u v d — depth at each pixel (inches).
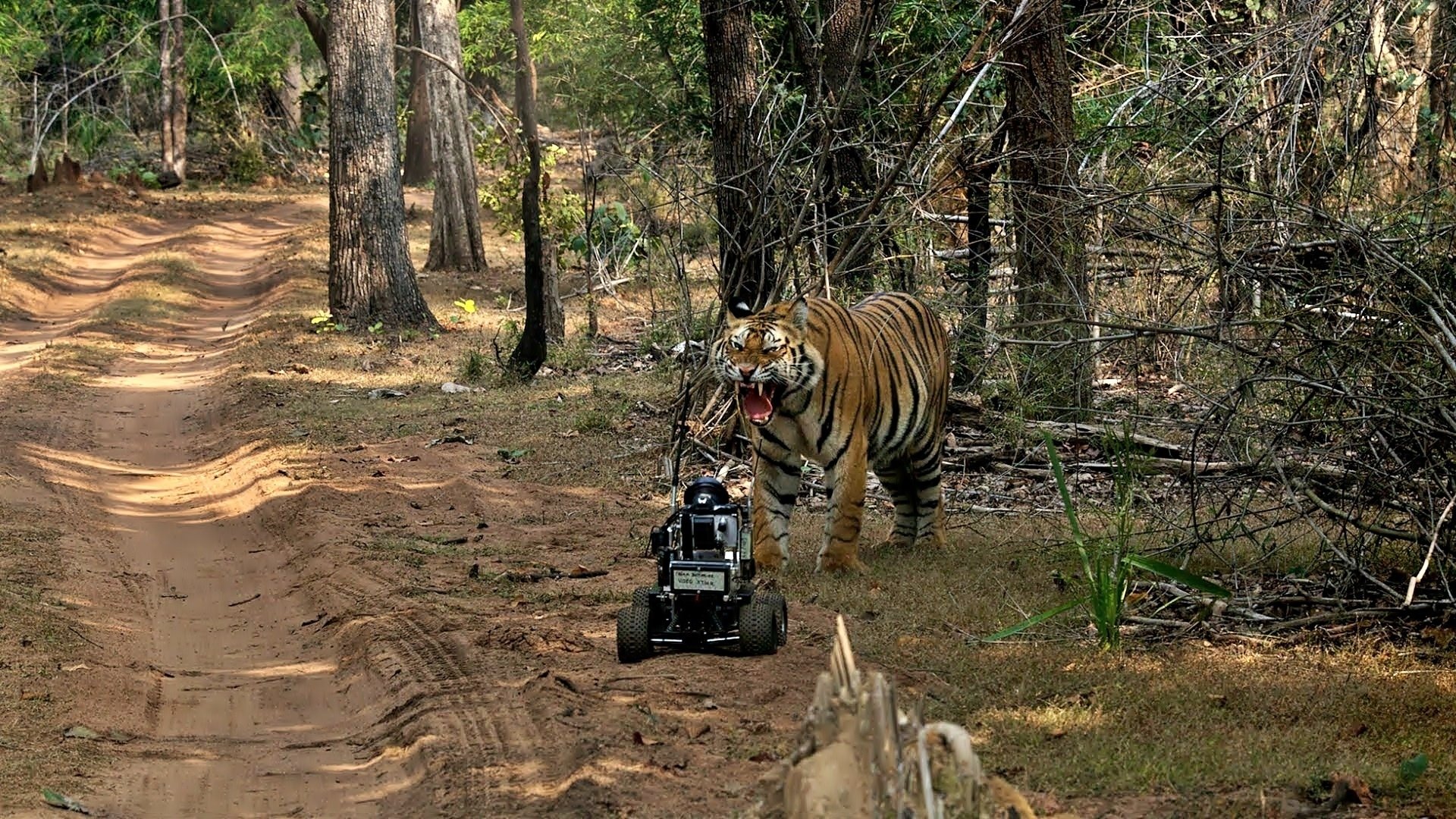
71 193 1720.0
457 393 724.0
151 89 2155.5
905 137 649.6
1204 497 421.1
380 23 930.1
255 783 268.7
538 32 1421.0
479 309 1032.2
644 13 1009.5
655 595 311.0
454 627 346.3
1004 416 509.7
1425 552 331.9
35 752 271.9
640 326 896.3
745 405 362.0
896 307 414.6
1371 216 393.7
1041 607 343.3
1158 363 572.1
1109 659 299.1
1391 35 538.3
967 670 294.8
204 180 2022.6
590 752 250.4
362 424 646.5
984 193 549.3
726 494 319.6
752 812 179.3
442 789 250.1
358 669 334.6
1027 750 247.0
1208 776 234.1
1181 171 470.3
